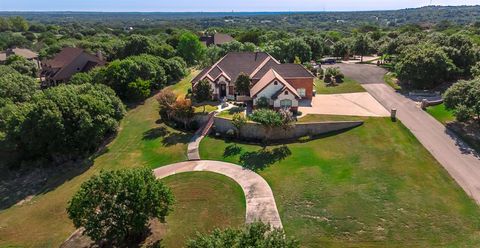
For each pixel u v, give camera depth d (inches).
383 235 964.6
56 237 1071.6
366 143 1530.5
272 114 1582.2
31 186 1456.7
